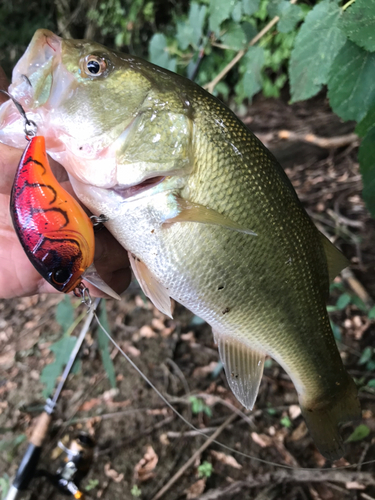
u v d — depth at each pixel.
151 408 0.43
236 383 0.24
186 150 0.20
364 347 0.44
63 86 0.19
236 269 0.21
